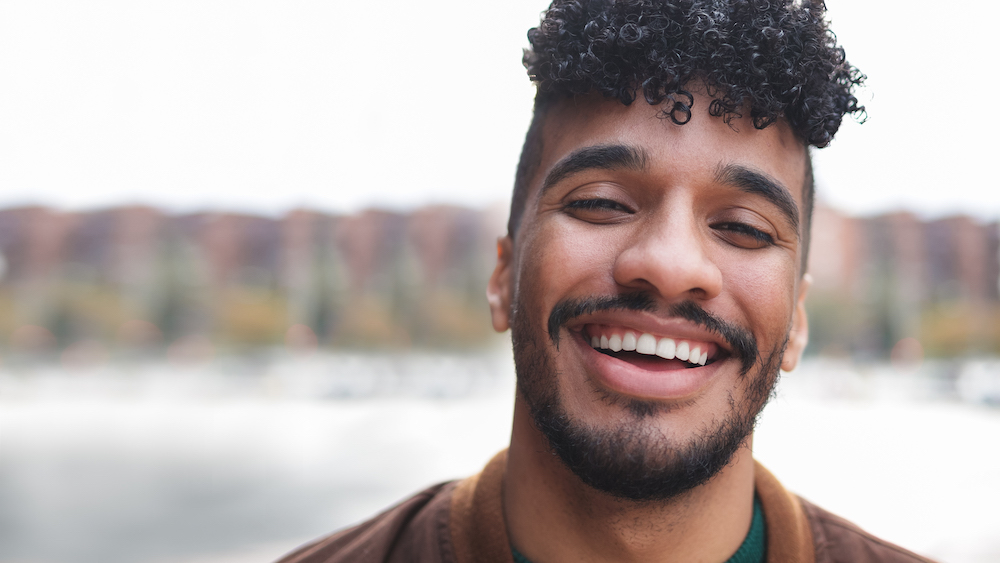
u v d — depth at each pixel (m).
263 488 9.48
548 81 1.03
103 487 9.63
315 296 55.28
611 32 0.94
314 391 26.84
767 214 0.95
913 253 55.62
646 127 0.94
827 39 1.02
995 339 52.12
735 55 0.93
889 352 53.06
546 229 0.97
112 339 51.44
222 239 55.09
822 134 1.00
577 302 0.92
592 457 0.87
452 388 28.36
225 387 30.23
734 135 0.94
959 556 5.94
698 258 0.89
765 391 0.96
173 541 6.93
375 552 1.15
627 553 0.94
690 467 0.87
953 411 22.50
